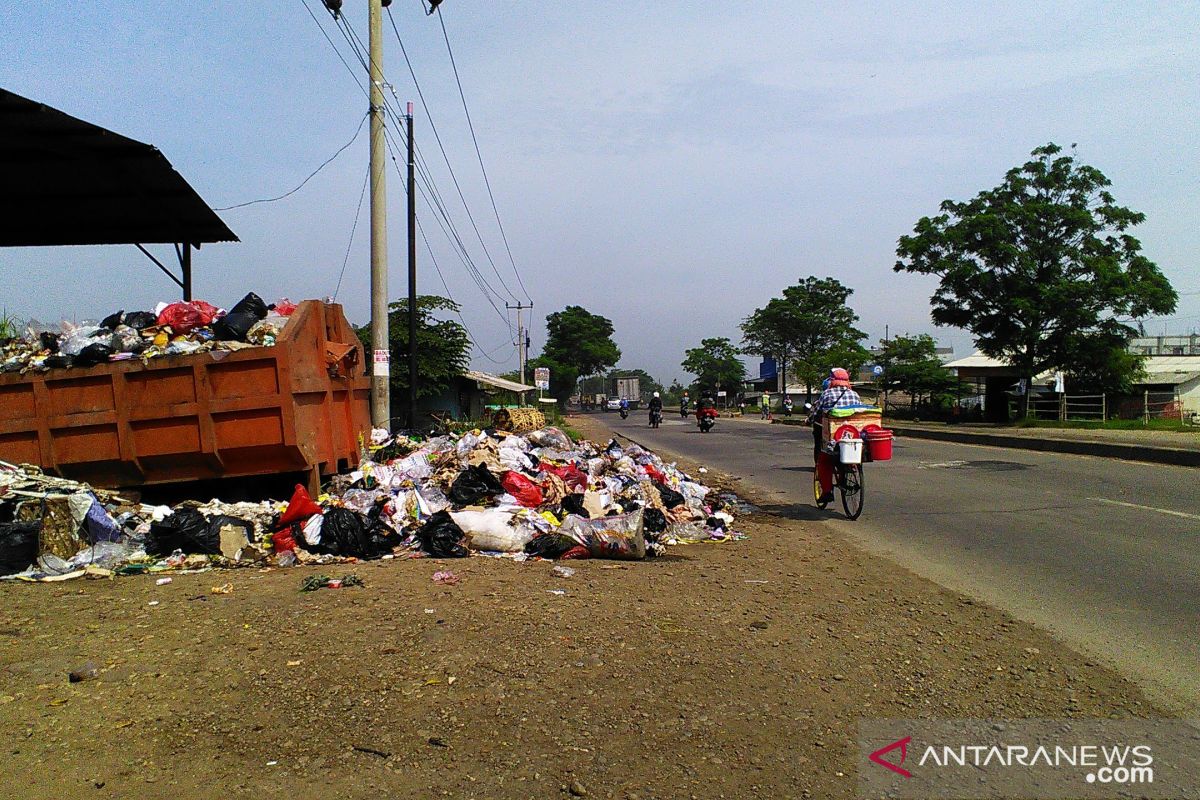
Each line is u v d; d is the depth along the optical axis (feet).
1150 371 143.23
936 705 14.21
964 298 121.08
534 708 13.52
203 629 16.99
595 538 25.36
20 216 41.65
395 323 106.52
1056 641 17.53
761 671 15.44
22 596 19.79
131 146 33.35
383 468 34.24
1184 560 24.71
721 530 30.14
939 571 24.27
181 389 28.78
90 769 11.46
